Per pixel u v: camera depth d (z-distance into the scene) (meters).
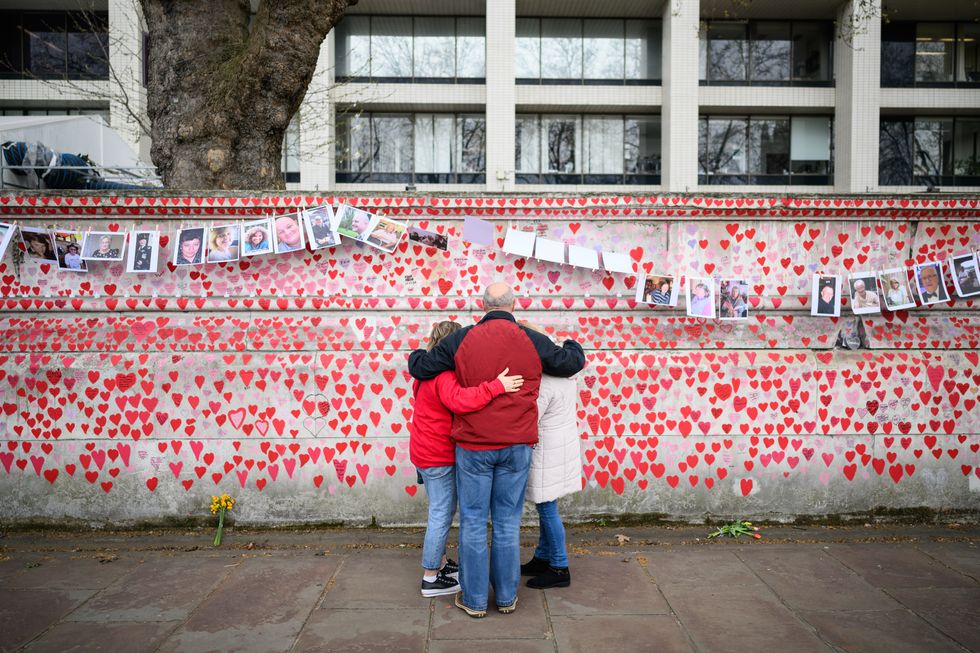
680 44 20.73
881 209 4.84
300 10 5.49
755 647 3.16
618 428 4.82
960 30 22.23
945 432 4.90
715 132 22.39
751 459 4.86
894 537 4.66
